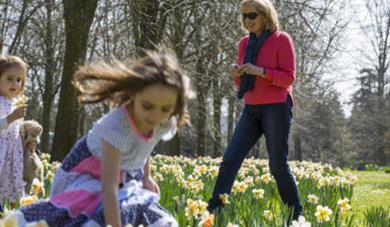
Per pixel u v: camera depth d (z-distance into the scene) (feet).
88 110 66.64
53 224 9.26
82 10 41.93
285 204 15.70
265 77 16.46
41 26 76.23
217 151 73.26
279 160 16.56
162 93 8.69
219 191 16.81
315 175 29.45
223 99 69.56
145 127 9.57
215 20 49.26
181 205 14.25
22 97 15.58
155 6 49.34
